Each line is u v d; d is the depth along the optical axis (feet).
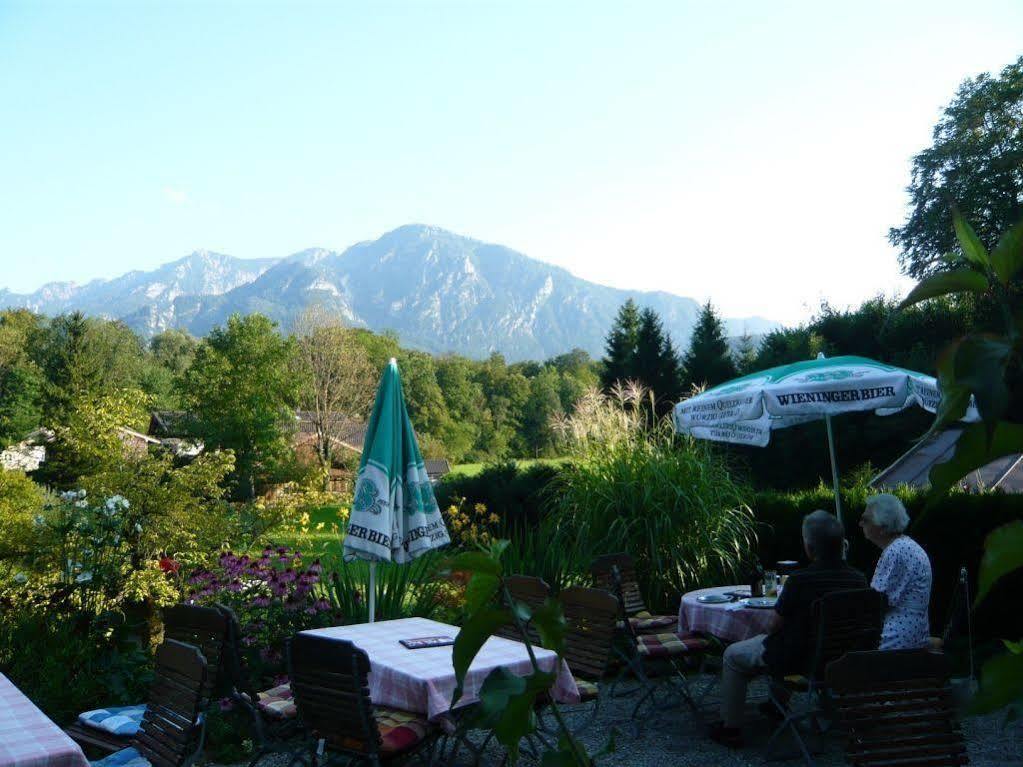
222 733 20.45
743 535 31.04
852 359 26.61
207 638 18.08
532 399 368.89
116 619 24.38
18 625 24.13
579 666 19.98
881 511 19.60
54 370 212.23
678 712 22.99
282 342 148.87
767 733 20.99
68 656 22.82
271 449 139.64
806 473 63.57
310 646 15.44
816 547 19.19
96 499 27.61
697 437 30.68
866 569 30.12
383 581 27.53
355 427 177.99
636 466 31.55
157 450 34.45
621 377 113.19
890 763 12.87
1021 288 2.02
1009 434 1.98
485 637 3.26
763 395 24.89
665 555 29.94
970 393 1.97
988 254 2.07
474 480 46.70
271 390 144.77
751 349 100.32
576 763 3.22
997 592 26.99
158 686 15.65
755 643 19.86
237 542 36.63
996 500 27.58
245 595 25.30
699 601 23.29
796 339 81.30
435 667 16.83
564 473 33.63
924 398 24.61
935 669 13.23
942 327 62.95
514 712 3.18
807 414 30.09
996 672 2.13
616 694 25.18
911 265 99.86
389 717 16.43
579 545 30.76
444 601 28.04
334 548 40.22
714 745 20.20
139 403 40.45
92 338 232.32
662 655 22.26
